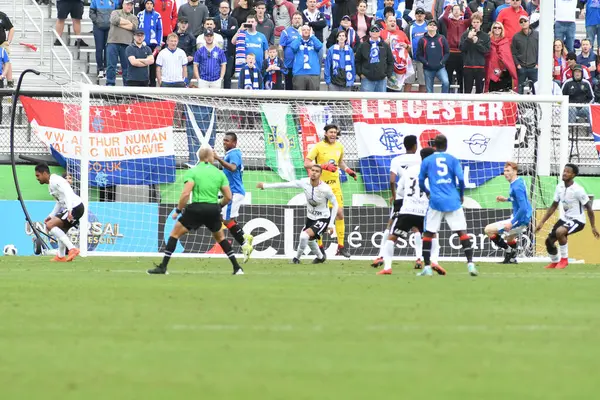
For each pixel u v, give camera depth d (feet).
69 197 152.46
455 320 79.92
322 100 191.83
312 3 225.56
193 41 219.61
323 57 240.73
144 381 53.93
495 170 191.83
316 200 158.10
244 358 61.41
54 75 222.89
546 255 189.37
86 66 234.79
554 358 62.13
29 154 192.44
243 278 123.03
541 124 189.37
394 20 222.69
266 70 216.54
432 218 132.98
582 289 109.70
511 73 220.84
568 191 157.48
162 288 106.01
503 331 73.77
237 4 227.20
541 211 188.96
